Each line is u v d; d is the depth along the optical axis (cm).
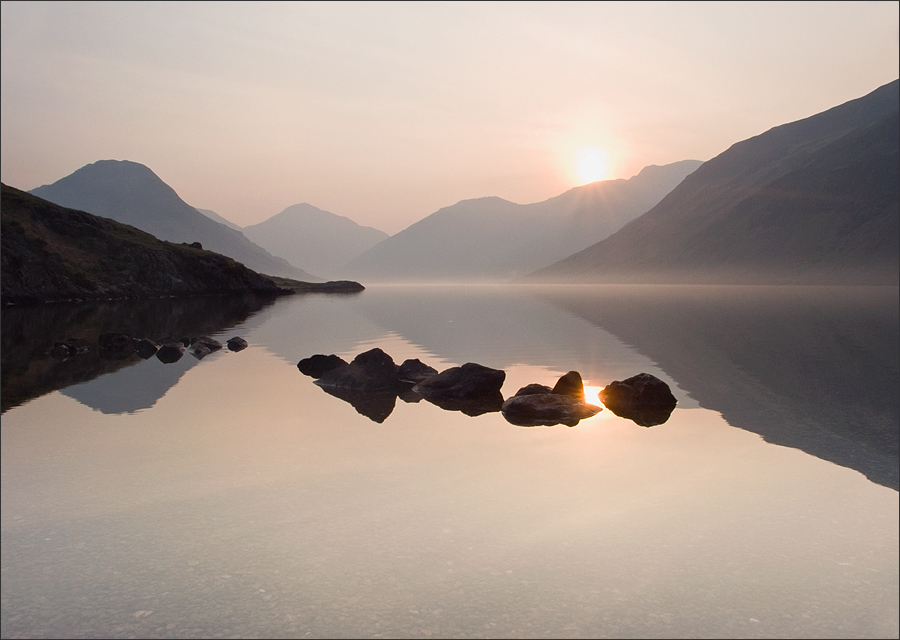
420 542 988
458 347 3769
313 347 3769
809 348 3688
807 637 745
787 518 1081
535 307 8481
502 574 891
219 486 1241
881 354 3419
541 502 1155
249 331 4809
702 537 1005
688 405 2088
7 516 1088
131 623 771
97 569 903
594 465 1383
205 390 2341
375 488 1230
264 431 1698
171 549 964
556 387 2217
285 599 827
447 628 762
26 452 1475
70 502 1154
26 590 846
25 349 3609
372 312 7238
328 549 964
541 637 745
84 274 9356
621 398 2100
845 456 1456
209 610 800
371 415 1928
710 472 1337
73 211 10481
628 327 5197
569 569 905
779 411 1986
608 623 774
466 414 1948
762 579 877
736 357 3312
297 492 1209
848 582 868
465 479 1285
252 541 991
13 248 8575
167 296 10500
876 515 1095
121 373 2752
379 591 845
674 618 785
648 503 1151
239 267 12531
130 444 1552
